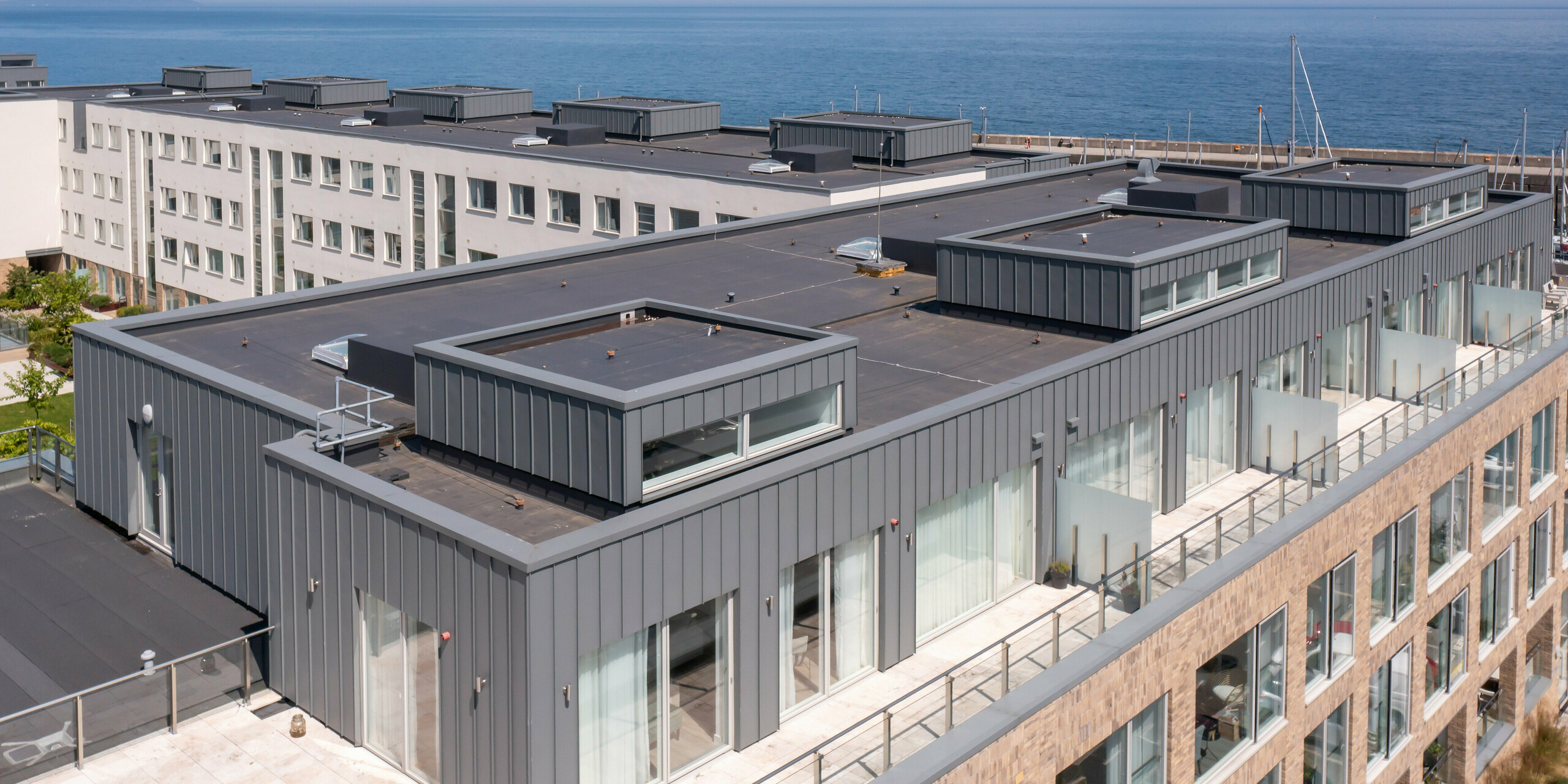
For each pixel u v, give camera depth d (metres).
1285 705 25.19
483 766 17.64
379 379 25.38
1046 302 29.55
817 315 31.78
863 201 46.16
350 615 19.50
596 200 57.06
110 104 81.75
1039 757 19.75
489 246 61.44
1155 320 28.53
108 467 27.19
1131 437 27.17
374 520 18.80
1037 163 58.41
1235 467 30.19
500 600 16.97
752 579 19.42
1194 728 22.97
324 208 69.06
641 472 18.61
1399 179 41.50
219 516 24.17
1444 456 30.11
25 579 24.80
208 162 75.25
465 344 22.36
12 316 69.31
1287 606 24.89
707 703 19.36
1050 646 20.55
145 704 19.77
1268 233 31.44
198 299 78.38
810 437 21.08
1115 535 24.27
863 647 21.80
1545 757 36.12
